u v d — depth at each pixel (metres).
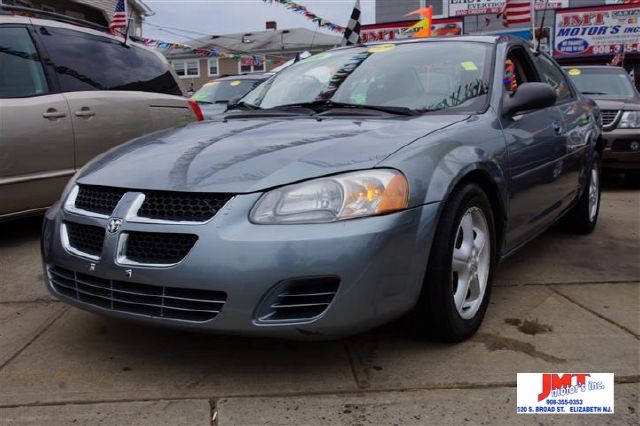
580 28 19.77
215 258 2.27
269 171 2.43
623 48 18.08
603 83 8.48
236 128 3.12
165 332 3.03
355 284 2.27
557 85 4.59
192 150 2.78
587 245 4.77
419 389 2.44
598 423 2.21
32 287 3.77
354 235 2.27
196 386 2.49
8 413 2.29
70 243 2.69
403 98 3.39
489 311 3.29
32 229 5.25
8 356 2.79
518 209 3.35
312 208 2.31
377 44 4.06
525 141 3.39
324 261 2.25
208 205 2.37
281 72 4.28
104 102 5.03
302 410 2.29
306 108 3.48
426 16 9.23
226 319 2.29
